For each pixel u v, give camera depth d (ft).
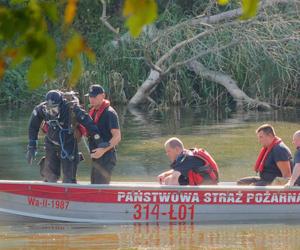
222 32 256.32
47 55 31.55
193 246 95.45
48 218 113.19
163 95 268.62
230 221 112.78
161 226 110.22
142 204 112.27
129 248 94.32
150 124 224.94
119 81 266.16
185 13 284.00
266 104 259.19
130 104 264.11
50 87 242.17
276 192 112.98
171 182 113.39
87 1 284.41
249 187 112.57
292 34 253.24
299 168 112.37
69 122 110.52
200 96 270.26
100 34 284.00
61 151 111.65
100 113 111.34
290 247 94.27
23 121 233.35
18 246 96.02
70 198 112.27
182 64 254.88
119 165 160.76
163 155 172.86
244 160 164.35
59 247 95.20
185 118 237.86
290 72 258.57
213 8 273.13
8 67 32.89
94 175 112.47
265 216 113.60
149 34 260.62
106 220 112.57
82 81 254.27
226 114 246.88
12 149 180.96
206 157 114.42
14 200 112.88
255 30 252.62
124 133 207.72
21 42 31.78
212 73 263.70
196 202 112.47
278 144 116.06
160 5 288.30
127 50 266.36
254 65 258.57
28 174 150.61
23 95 274.98
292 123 222.89
